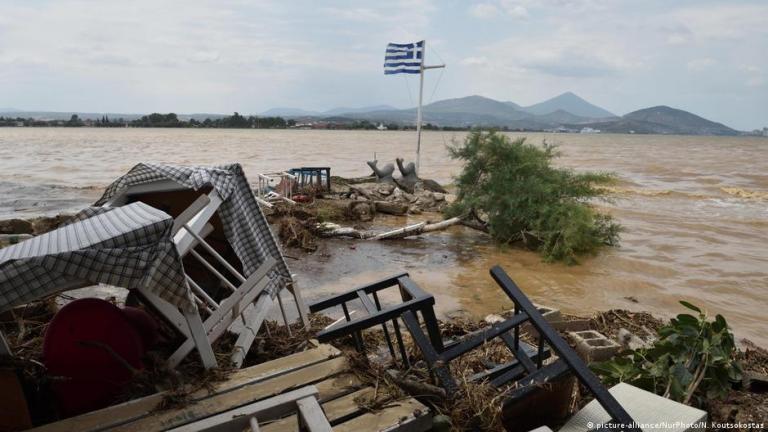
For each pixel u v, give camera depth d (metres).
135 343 4.27
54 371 4.05
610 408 3.53
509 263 12.04
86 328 4.10
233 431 3.00
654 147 109.75
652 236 15.73
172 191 5.88
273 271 5.79
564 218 12.82
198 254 5.37
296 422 3.46
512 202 13.55
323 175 21.88
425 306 4.38
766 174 39.84
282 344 5.38
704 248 14.20
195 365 4.26
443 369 4.09
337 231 13.95
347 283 9.95
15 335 5.14
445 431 3.76
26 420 3.76
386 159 47.00
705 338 4.96
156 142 80.00
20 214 16.80
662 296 9.98
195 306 4.11
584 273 11.41
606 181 15.04
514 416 4.04
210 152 54.66
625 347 6.70
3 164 36.81
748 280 11.16
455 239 14.34
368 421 3.77
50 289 3.44
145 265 3.69
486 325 7.21
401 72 22.56
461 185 15.76
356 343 4.90
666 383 4.86
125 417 3.66
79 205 18.77
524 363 4.34
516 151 14.84
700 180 34.38
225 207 5.50
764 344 7.81
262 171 32.28
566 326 7.23
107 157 45.34
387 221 16.66
